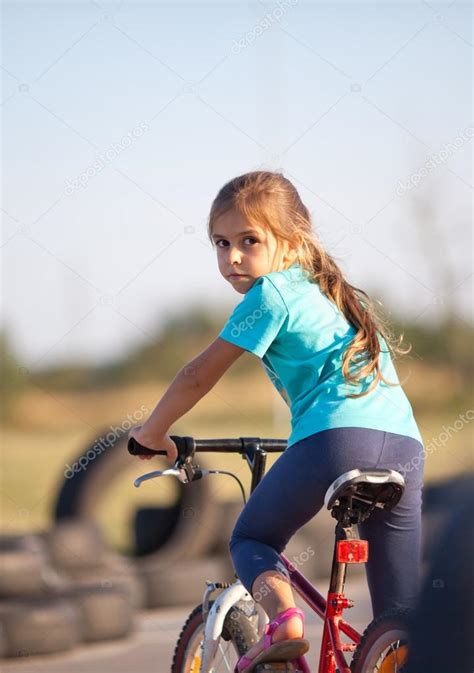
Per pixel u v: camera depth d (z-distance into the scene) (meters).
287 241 6.77
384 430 6.27
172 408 6.58
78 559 15.33
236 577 7.33
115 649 12.70
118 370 59.09
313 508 6.32
